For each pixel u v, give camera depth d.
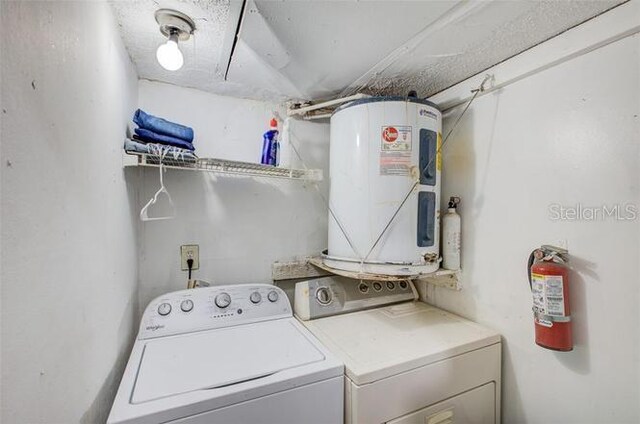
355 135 1.39
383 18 1.05
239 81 1.52
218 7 0.99
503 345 1.33
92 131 0.77
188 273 1.54
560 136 1.14
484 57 1.31
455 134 1.60
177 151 1.23
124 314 1.13
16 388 0.44
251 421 0.87
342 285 1.62
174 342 1.17
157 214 1.48
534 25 1.08
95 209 0.79
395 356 1.09
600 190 1.03
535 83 1.23
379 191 1.33
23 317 0.46
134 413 0.75
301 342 1.19
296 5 0.98
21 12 0.45
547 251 1.14
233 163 1.39
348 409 1.00
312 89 1.62
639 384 0.94
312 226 1.87
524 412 1.25
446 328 1.38
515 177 1.30
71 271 0.64
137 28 1.08
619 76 0.98
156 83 1.50
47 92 0.53
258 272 1.72
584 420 1.06
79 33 0.69
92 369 0.76
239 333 1.27
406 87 1.62
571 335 1.08
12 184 0.43
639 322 0.94
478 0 0.96
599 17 1.01
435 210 1.41
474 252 1.48
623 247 0.97
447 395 1.15
